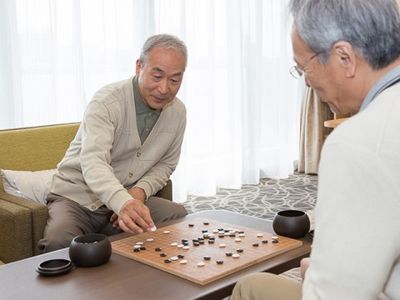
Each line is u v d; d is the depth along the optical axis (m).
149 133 2.36
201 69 4.55
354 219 0.84
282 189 4.79
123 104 2.26
